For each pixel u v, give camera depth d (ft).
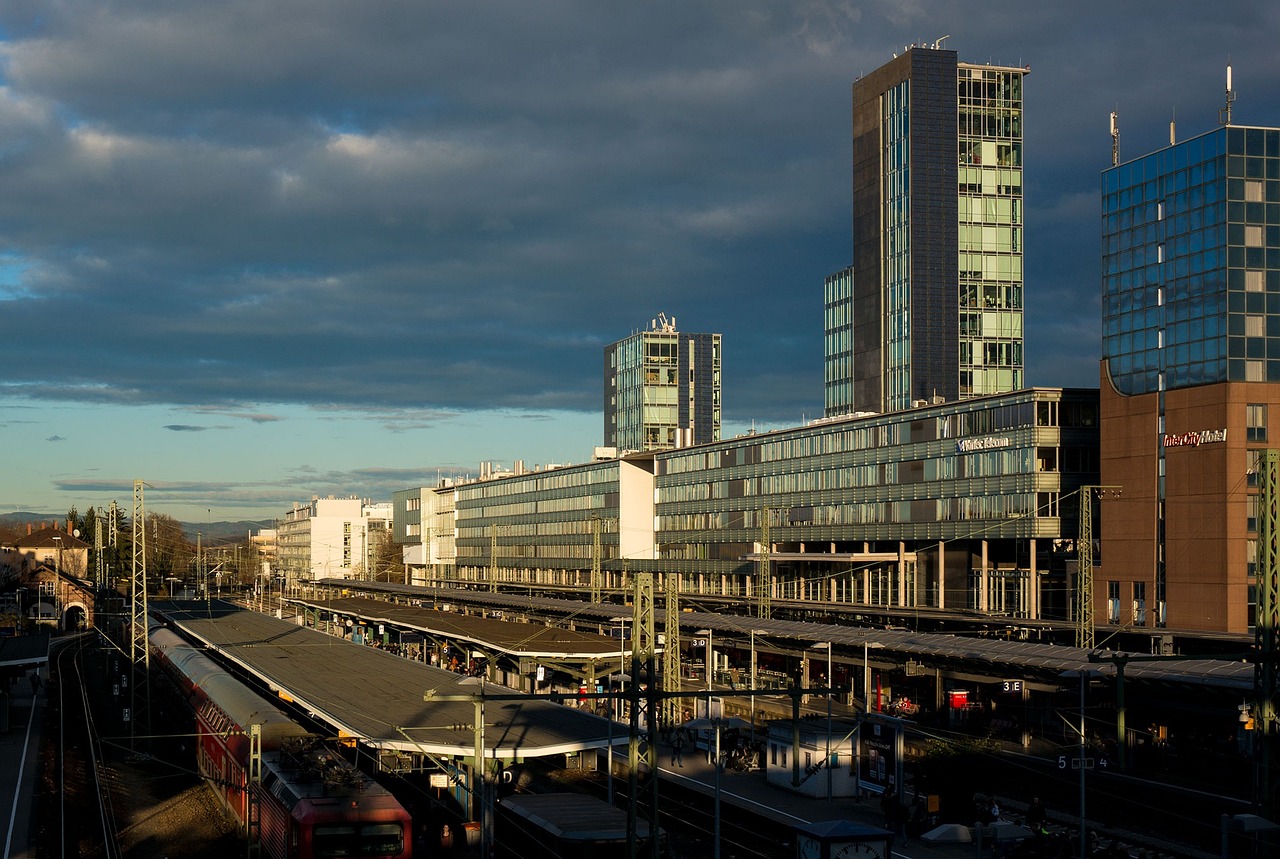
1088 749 225.35
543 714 202.90
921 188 603.67
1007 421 327.06
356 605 515.09
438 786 177.37
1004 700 258.98
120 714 312.09
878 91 634.43
